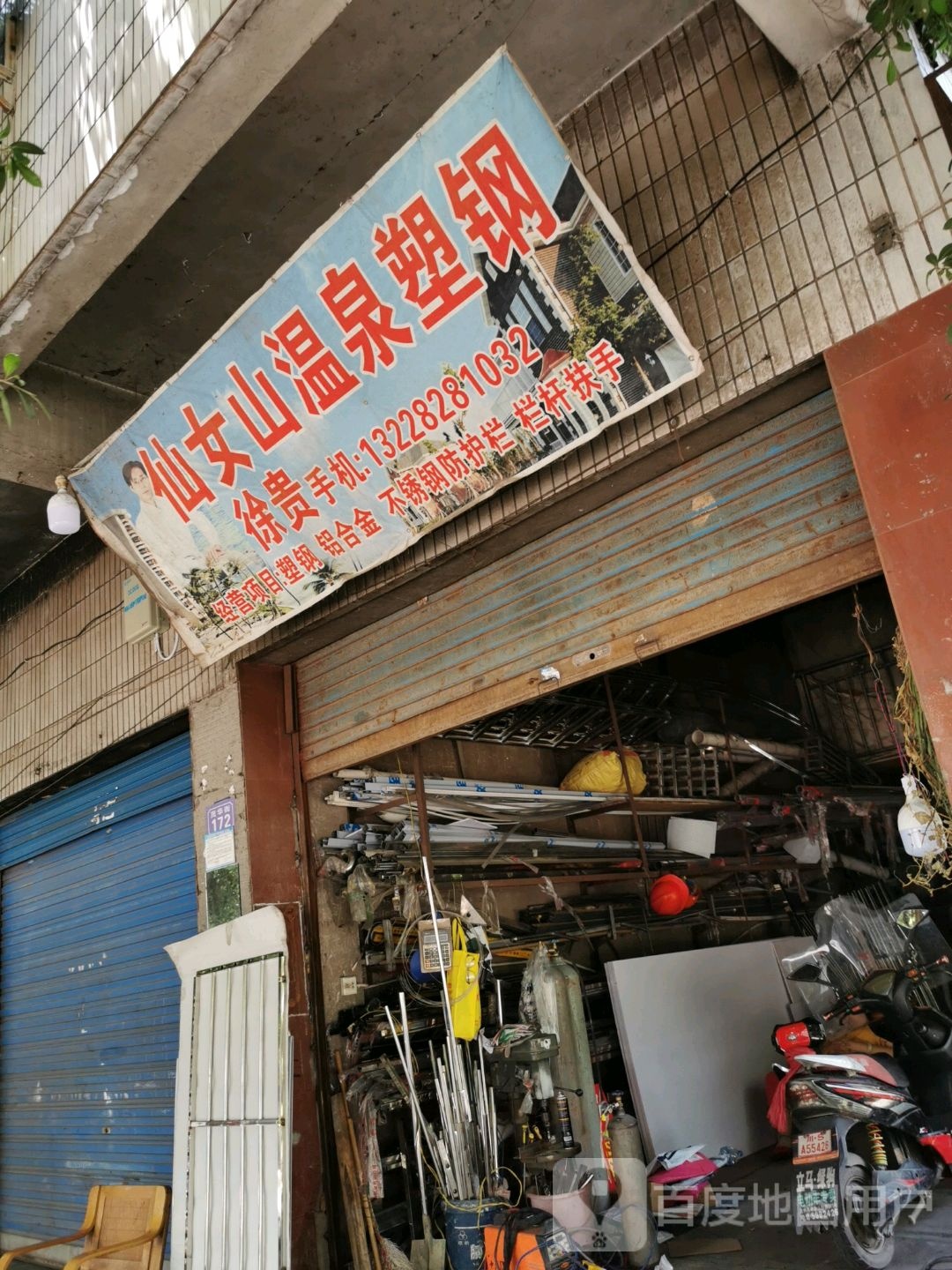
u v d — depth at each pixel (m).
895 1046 4.16
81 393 5.71
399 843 5.20
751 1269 3.88
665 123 3.62
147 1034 6.03
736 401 3.24
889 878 7.88
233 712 5.48
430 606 4.70
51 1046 7.02
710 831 6.89
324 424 3.93
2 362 4.62
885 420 2.79
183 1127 4.46
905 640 2.67
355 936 5.25
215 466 4.33
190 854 5.88
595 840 6.29
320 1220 4.58
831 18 2.99
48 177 4.03
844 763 7.80
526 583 4.24
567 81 3.91
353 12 3.59
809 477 3.29
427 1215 4.32
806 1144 3.72
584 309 3.15
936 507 2.65
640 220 3.63
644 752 6.73
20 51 4.40
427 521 3.93
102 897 6.73
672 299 3.47
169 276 4.96
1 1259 4.85
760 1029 6.19
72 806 7.28
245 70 3.29
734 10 3.45
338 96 4.00
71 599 7.43
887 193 2.93
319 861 5.25
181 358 5.66
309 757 5.35
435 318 3.43
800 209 3.14
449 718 4.51
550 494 3.78
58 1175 6.65
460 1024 4.41
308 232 4.78
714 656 8.64
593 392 3.28
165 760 6.27
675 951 6.77
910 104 2.91
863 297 2.94
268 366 3.90
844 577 3.15
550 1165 3.91
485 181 3.08
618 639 3.82
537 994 4.44
